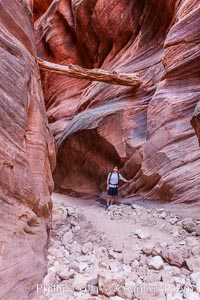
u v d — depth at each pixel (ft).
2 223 9.14
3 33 12.12
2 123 10.07
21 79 12.39
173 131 30.63
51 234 18.51
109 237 18.49
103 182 41.37
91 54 67.26
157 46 44.96
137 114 39.40
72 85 71.67
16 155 10.82
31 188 11.98
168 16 42.83
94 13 59.47
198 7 33.09
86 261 14.07
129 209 28.09
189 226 19.33
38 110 15.01
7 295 8.32
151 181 31.53
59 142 49.42
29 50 15.62
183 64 33.12
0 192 9.37
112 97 46.52
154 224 21.77
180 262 13.34
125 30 55.06
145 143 33.96
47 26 77.51
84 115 46.88
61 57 74.18
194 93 31.48
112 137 38.93
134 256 14.66
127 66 48.26
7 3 12.94
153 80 40.98
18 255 9.71
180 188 26.68
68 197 42.83
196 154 27.81
